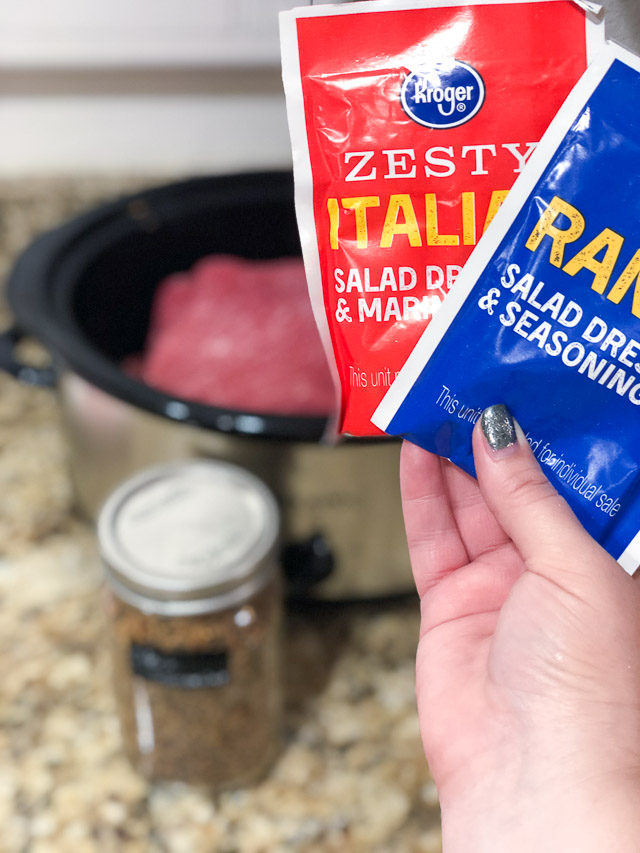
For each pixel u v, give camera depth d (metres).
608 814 0.32
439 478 0.40
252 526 0.51
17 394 0.89
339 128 0.30
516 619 0.35
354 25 0.30
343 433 0.34
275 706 0.56
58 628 0.65
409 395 0.32
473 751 0.35
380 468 0.54
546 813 0.33
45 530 0.73
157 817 0.54
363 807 0.55
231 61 0.89
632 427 0.31
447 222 0.31
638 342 0.30
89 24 0.85
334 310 0.32
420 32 0.30
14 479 0.78
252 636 0.50
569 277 0.30
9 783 0.56
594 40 0.29
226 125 0.96
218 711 0.52
